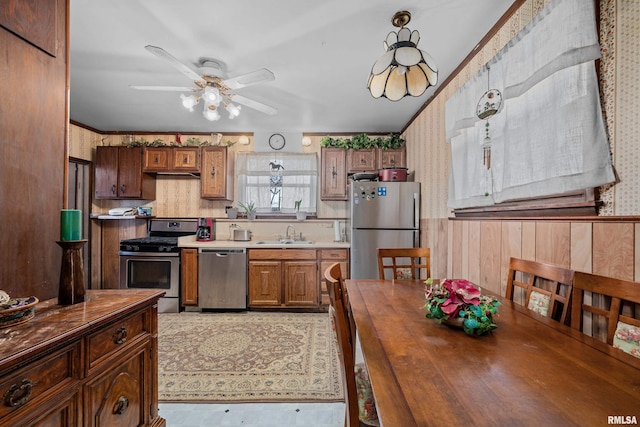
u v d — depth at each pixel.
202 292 3.45
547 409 0.62
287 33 1.92
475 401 0.65
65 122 1.37
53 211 1.31
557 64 1.29
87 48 2.09
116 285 4.20
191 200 4.28
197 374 2.10
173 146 3.97
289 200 4.27
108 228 4.21
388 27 1.86
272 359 2.31
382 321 1.19
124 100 3.05
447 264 2.60
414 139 3.60
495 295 1.59
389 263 3.34
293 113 3.46
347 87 2.76
